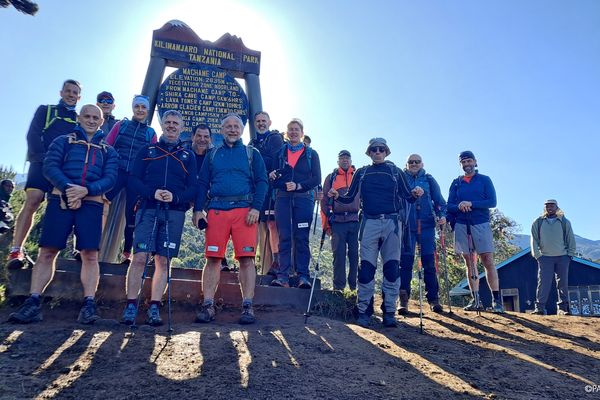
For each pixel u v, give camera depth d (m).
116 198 6.46
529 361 4.02
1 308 4.65
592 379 3.62
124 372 3.01
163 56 8.57
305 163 5.91
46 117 5.00
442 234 6.87
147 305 5.11
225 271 6.11
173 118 4.91
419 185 6.80
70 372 2.97
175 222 4.59
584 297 16.09
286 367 3.28
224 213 4.77
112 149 4.65
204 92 8.66
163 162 4.74
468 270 7.03
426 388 3.10
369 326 5.11
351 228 6.85
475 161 7.04
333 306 5.57
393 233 5.21
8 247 6.27
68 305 4.87
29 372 2.93
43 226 4.25
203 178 4.94
